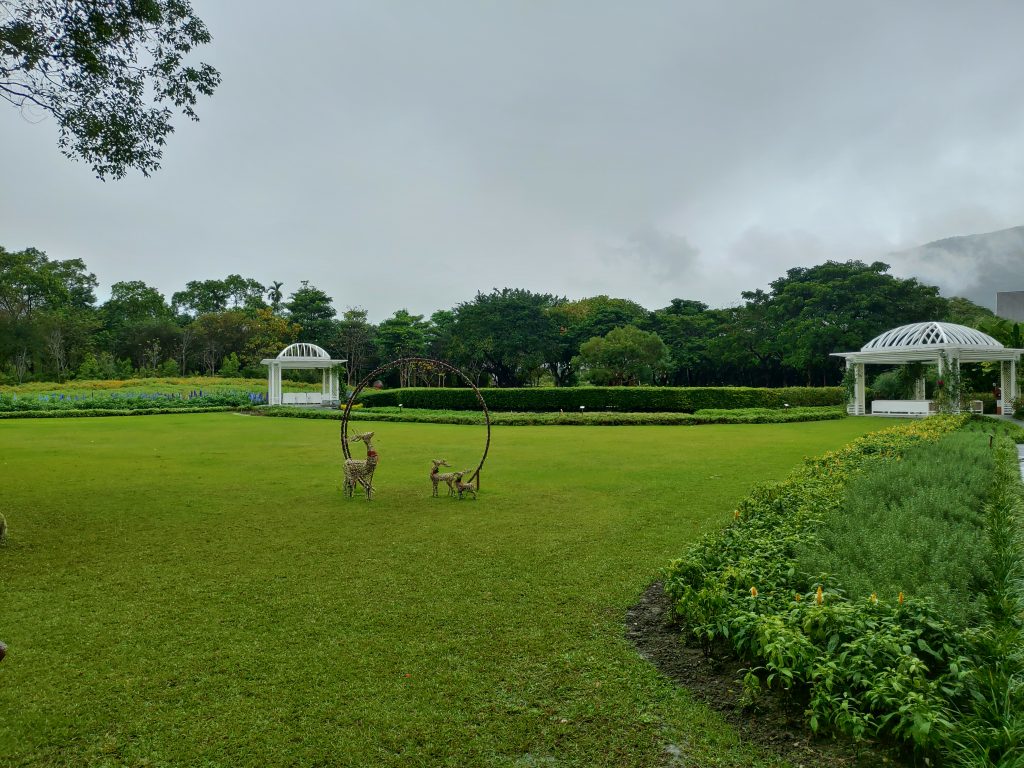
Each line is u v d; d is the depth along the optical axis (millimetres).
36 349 46406
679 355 44312
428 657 3617
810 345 36625
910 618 3195
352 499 8117
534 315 44406
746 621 3318
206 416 25578
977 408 23859
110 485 9102
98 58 7984
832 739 2809
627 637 3891
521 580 4914
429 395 29234
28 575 5078
